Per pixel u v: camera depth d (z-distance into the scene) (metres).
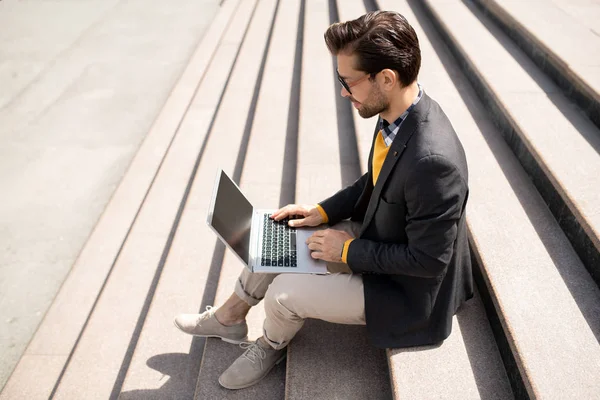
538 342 2.02
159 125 5.51
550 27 4.02
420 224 1.84
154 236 3.91
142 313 3.33
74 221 4.72
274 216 2.61
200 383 2.54
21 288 4.07
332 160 3.79
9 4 9.95
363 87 1.82
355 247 2.10
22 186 5.14
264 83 5.30
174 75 7.20
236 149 4.64
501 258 2.41
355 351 2.39
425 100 1.86
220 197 2.36
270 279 2.46
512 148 3.21
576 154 2.85
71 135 5.93
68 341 3.38
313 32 5.99
